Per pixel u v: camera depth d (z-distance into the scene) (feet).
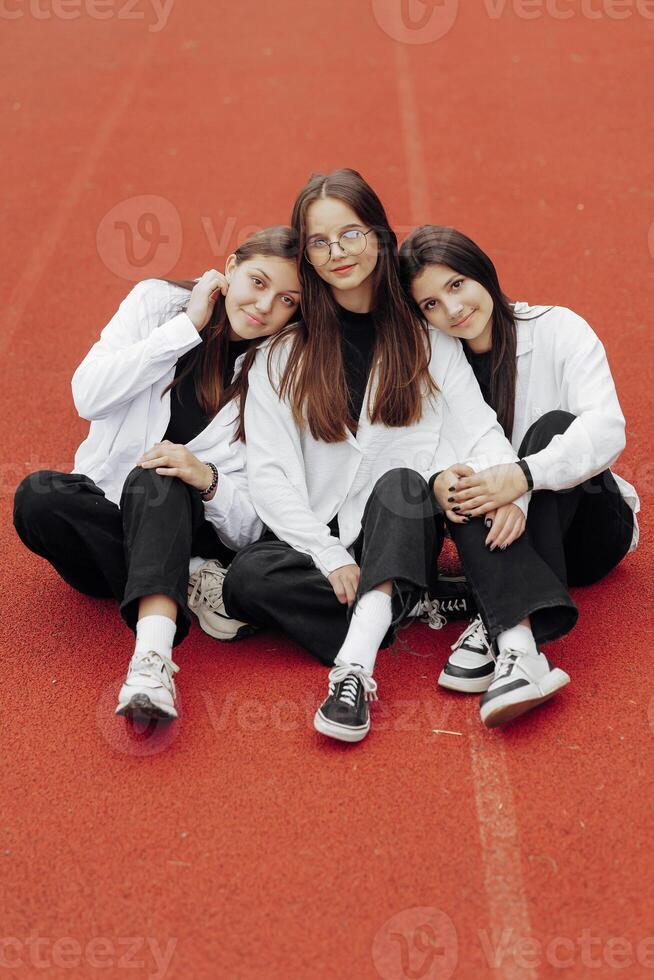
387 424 8.65
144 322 9.01
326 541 8.28
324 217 8.03
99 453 8.91
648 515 10.16
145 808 7.18
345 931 6.26
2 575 9.78
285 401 8.63
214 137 20.72
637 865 6.56
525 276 15.05
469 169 18.79
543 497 8.16
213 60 25.09
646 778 7.19
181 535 8.00
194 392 8.92
